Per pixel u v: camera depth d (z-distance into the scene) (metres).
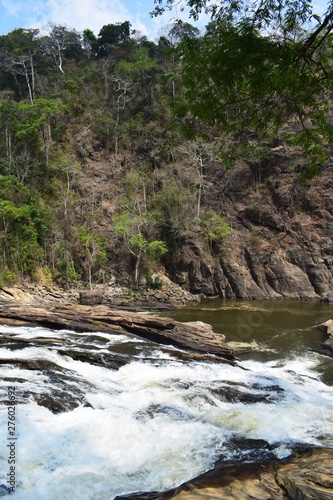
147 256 44.44
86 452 9.66
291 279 40.56
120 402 12.85
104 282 43.62
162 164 52.38
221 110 8.64
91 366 16.23
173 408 12.59
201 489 7.68
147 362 17.30
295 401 13.93
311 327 26.20
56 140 54.50
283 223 43.72
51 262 42.94
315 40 7.86
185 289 43.19
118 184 52.00
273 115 8.86
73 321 22.69
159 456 9.78
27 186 47.19
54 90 59.97
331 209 42.03
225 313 31.91
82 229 45.94
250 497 7.36
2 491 7.95
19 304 26.02
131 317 22.73
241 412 12.59
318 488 7.27
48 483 8.40
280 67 7.41
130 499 7.82
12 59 64.25
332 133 8.95
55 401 11.95
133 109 58.00
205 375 16.22
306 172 10.05
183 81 8.48
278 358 20.03
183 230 44.44
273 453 10.04
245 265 42.66
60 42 70.12
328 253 40.38
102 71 62.34
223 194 47.50
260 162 46.69
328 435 11.42
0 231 40.19
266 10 7.14
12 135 50.72
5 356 16.22
